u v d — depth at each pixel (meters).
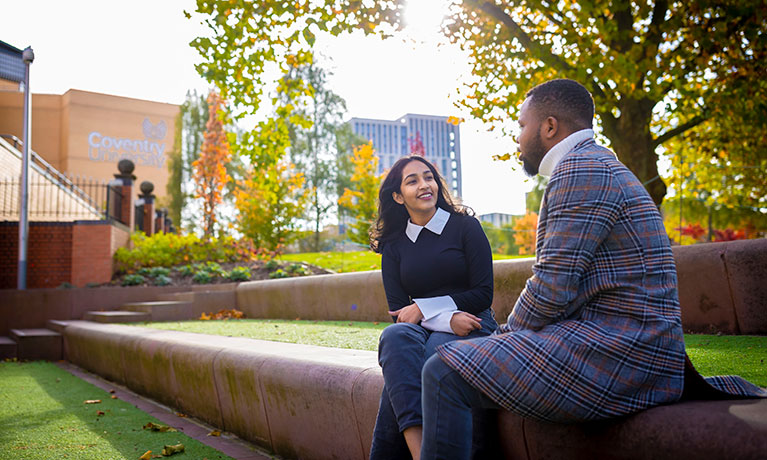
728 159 9.60
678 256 4.37
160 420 3.69
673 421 1.31
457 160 128.50
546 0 6.78
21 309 9.77
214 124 23.66
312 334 4.80
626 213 1.47
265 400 2.86
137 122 43.28
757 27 6.16
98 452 2.90
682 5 6.58
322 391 2.42
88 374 6.30
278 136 6.76
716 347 3.34
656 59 6.55
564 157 1.58
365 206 17.67
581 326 1.46
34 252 11.71
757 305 3.87
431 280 2.23
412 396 1.75
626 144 7.21
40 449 2.97
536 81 7.47
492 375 1.47
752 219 10.53
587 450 1.49
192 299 9.70
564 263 1.44
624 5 5.95
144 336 4.76
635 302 1.43
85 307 10.22
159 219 19.48
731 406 1.33
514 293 5.24
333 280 7.66
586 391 1.41
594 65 6.18
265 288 9.22
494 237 14.30
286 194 14.90
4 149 15.61
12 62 25.34
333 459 2.38
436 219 2.31
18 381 5.77
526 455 1.68
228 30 6.15
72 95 40.91
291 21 6.33
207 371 3.45
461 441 1.55
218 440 3.14
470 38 7.59
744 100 7.12
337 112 37.41
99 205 20.03
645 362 1.40
